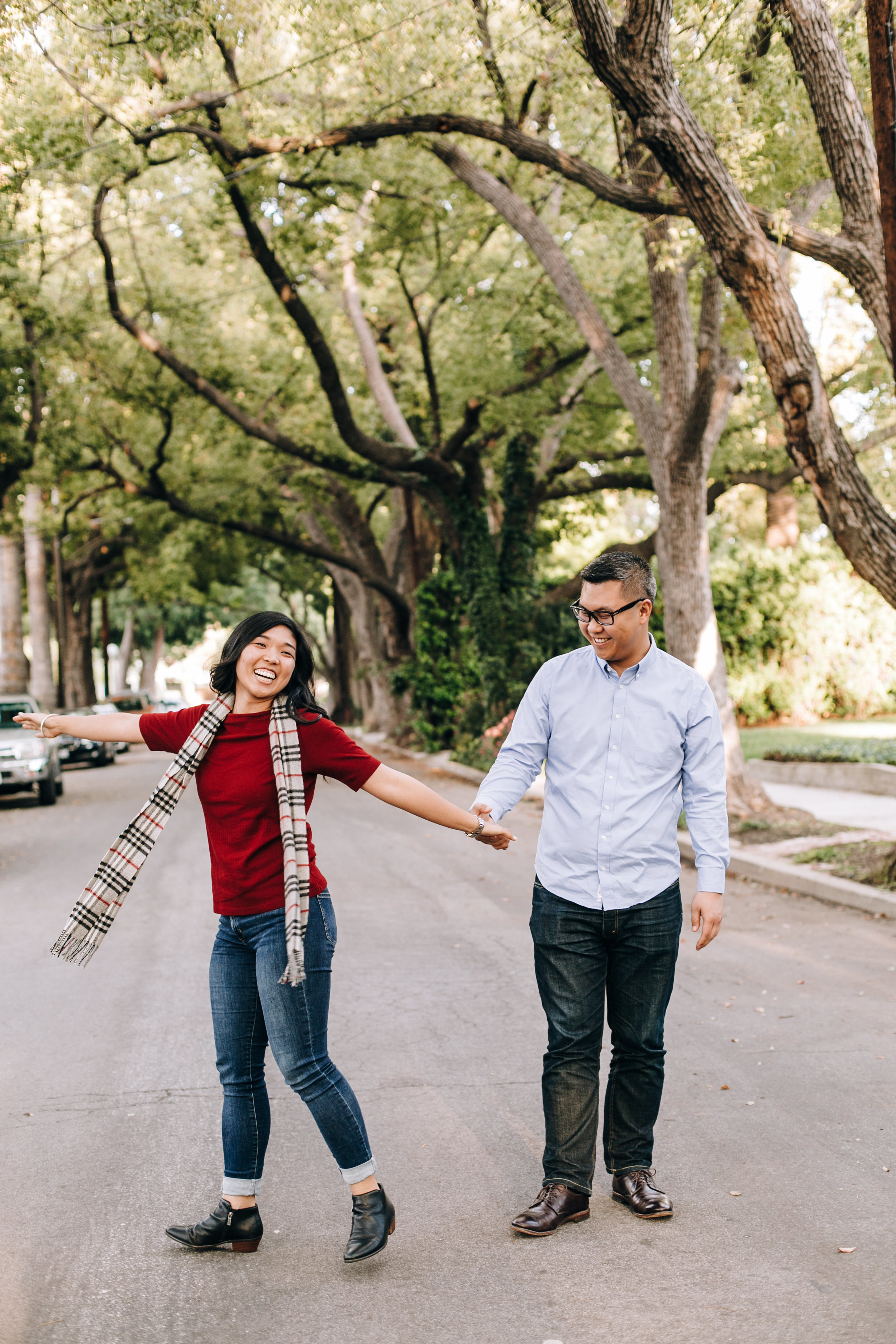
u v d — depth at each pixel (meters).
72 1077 5.22
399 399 25.94
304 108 13.90
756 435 23.05
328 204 17.78
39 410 22.97
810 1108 4.67
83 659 45.84
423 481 23.48
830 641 27.50
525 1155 4.23
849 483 8.80
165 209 19.73
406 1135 4.44
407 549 32.62
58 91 13.04
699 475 13.48
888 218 7.74
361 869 11.27
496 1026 5.89
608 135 15.60
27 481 24.94
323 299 24.34
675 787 3.75
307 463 23.80
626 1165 3.81
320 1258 3.45
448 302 24.23
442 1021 6.00
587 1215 3.71
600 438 24.05
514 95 12.61
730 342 12.79
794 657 27.47
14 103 12.73
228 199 17.73
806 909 9.12
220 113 13.93
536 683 3.86
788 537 29.45
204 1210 3.80
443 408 24.59
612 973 3.78
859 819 13.10
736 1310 3.08
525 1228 3.56
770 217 8.96
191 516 27.47
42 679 35.75
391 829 14.52
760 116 10.45
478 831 3.60
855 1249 3.43
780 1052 5.42
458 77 11.80
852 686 27.75
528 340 21.08
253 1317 3.10
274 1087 5.16
